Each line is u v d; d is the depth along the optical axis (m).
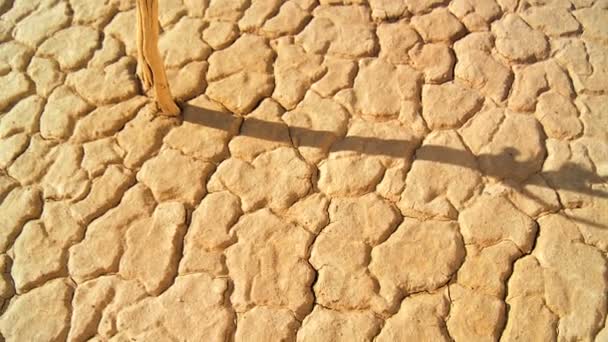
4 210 2.90
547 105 3.09
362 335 2.50
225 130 3.08
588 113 3.05
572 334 2.46
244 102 3.18
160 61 2.75
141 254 2.74
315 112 3.12
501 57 3.27
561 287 2.56
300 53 3.34
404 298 2.59
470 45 3.32
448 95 3.15
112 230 2.82
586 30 3.35
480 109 3.10
